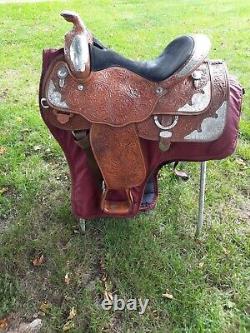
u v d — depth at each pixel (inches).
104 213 72.1
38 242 81.6
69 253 79.7
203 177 75.5
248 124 117.1
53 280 75.0
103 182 71.3
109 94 61.0
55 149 109.0
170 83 60.4
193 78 62.7
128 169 65.1
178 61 60.5
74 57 57.4
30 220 87.1
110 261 77.3
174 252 79.4
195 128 62.5
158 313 69.6
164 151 64.7
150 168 68.9
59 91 61.6
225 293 72.4
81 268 77.3
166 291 72.4
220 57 164.2
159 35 193.9
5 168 102.8
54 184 97.0
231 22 212.4
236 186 96.1
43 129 117.4
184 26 207.8
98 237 83.0
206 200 91.4
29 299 72.6
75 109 61.2
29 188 96.0
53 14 231.5
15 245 81.3
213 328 66.9
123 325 68.2
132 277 74.4
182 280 74.0
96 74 61.4
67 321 68.9
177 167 101.3
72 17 59.4
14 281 75.4
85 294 72.5
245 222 86.6
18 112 125.5
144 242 81.1
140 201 71.4
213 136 62.6
